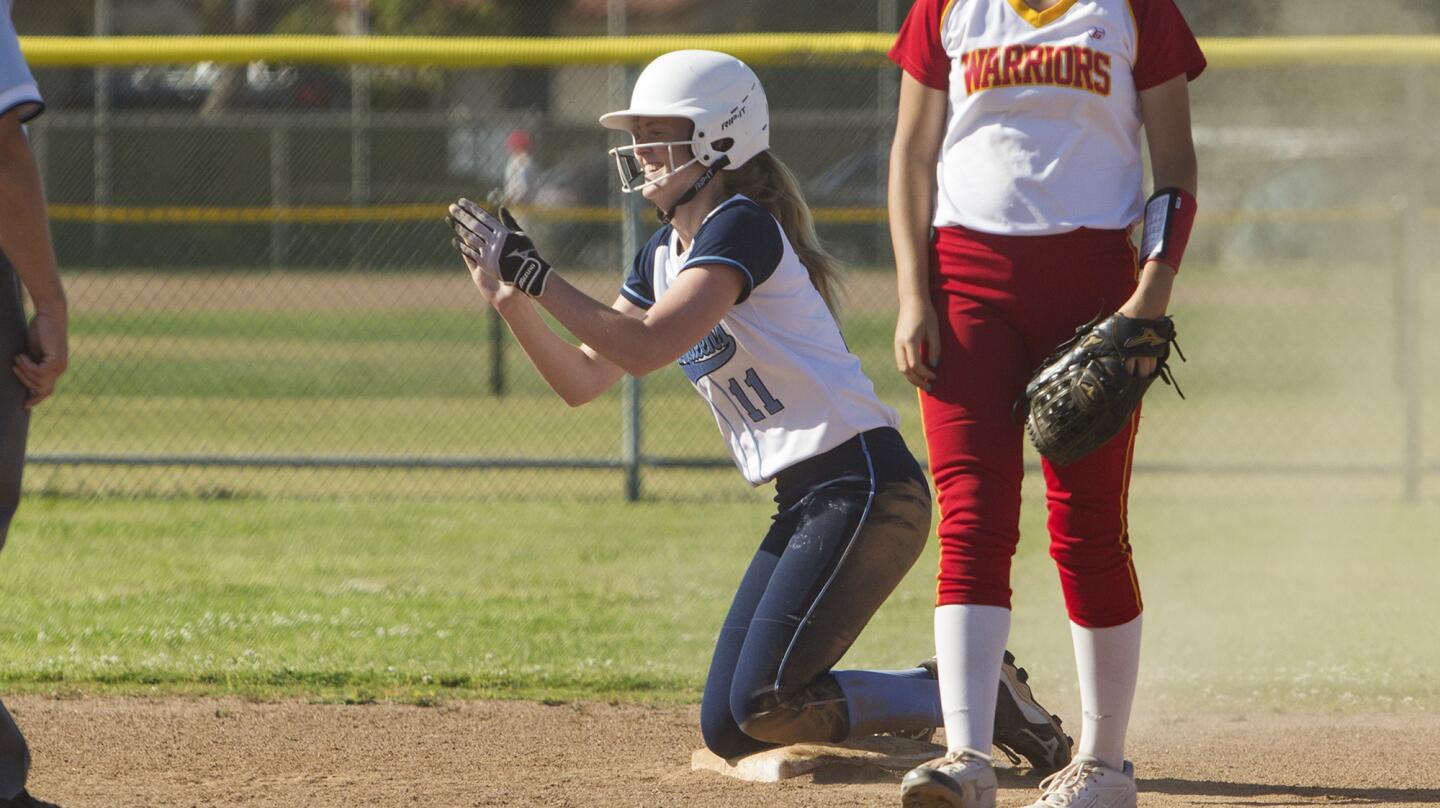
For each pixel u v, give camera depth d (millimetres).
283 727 16031
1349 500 32219
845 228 59125
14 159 10508
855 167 60469
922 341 11922
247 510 30312
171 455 32250
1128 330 11328
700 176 13531
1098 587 12094
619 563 25656
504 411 42062
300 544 26969
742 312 13227
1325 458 35031
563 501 31828
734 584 24047
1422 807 13023
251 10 79750
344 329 56312
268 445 36312
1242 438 37688
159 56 29844
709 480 34344
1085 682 12312
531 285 12234
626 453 31844
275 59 29844
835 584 13297
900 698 13977
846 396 13500
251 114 73125
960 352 11883
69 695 17188
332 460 31125
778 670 13359
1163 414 40844
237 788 13562
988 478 11844
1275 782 14000
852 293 54688
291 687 17688
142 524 28578
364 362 49938
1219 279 60188
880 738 14492
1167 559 26406
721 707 13734
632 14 82562
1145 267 11570
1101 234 11781
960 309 11914
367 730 15977
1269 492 33250
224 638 19984
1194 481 34500
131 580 23734
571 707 17109
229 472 34594
